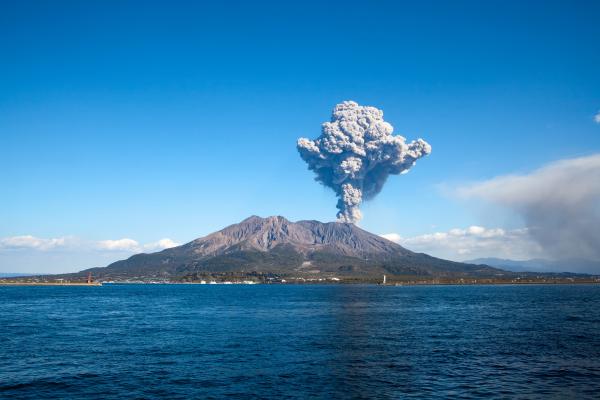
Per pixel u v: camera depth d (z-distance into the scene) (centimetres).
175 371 5509
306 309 15438
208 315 13200
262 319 11831
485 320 11481
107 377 5228
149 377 5222
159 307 16875
